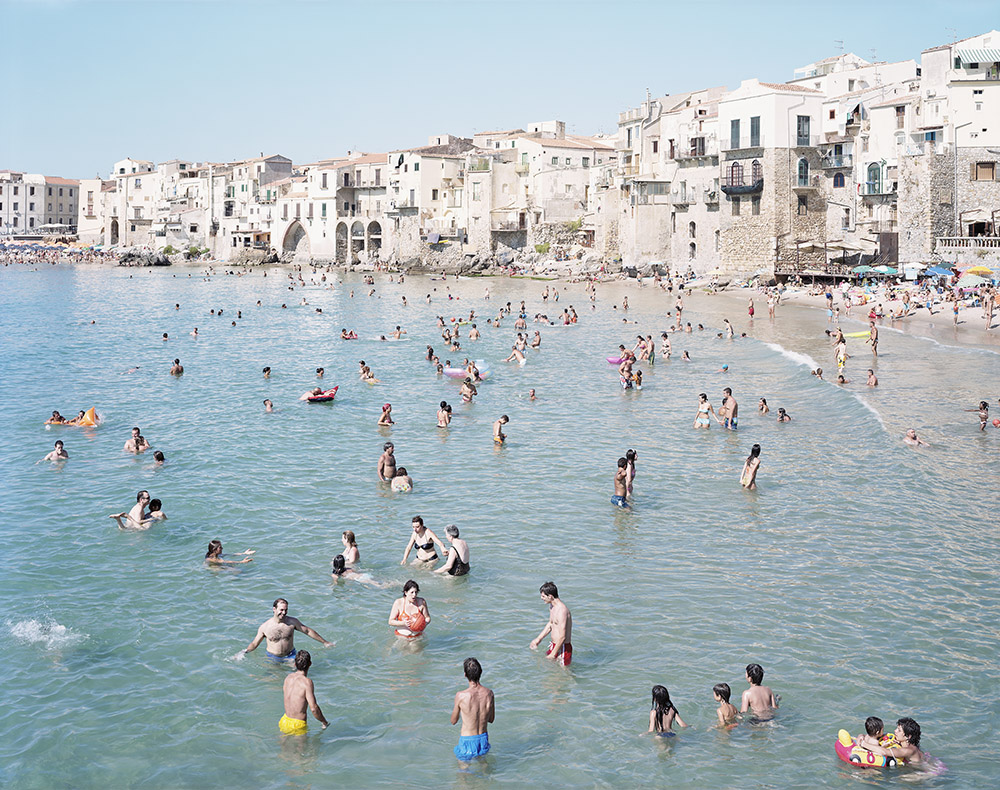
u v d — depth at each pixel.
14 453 34.09
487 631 19.48
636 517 26.50
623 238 121.38
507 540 24.80
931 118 83.94
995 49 81.44
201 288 126.31
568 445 34.75
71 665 18.14
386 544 24.56
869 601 20.53
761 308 82.69
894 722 15.84
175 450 34.34
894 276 85.00
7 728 16.00
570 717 16.22
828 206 98.12
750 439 35.28
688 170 108.56
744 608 20.33
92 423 38.53
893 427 35.03
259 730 16.00
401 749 15.40
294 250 180.88
